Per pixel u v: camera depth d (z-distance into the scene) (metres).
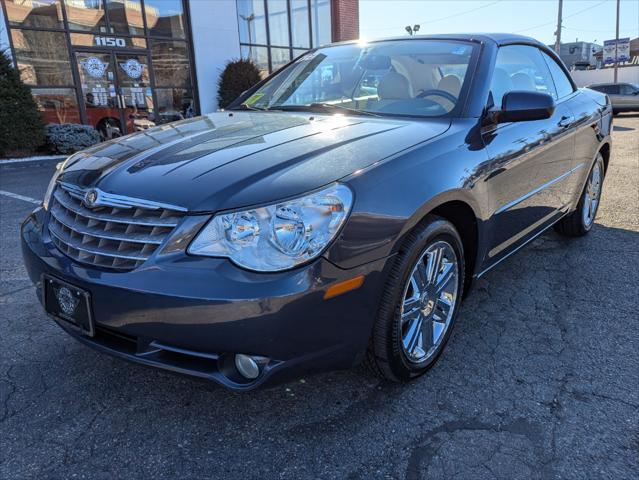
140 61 12.88
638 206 5.56
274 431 2.07
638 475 1.83
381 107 2.90
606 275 3.68
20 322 2.98
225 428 2.09
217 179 1.92
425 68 3.02
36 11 10.89
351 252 1.86
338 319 1.87
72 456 1.93
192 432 2.07
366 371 2.30
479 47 3.05
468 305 3.21
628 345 2.72
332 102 3.12
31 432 2.06
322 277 1.79
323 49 3.70
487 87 2.83
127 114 12.79
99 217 2.00
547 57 3.88
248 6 15.33
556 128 3.39
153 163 2.14
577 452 1.95
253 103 3.40
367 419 2.14
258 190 1.84
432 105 2.78
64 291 2.03
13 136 10.05
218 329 1.74
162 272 1.79
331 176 1.92
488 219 2.62
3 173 8.41
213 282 1.73
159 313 1.78
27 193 6.73
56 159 10.21
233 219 1.79
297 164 1.98
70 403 2.25
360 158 2.06
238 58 14.84
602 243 4.39
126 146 2.47
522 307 3.18
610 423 2.11
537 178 3.17
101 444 2.00
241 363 1.87
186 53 13.83
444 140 2.40
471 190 2.40
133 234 1.90
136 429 2.09
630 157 9.20
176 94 13.78
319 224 1.80
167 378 2.43
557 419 2.13
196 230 1.81
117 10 12.24
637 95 22.38
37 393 2.31
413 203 2.06
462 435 2.04
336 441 2.02
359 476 1.84
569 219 4.35
